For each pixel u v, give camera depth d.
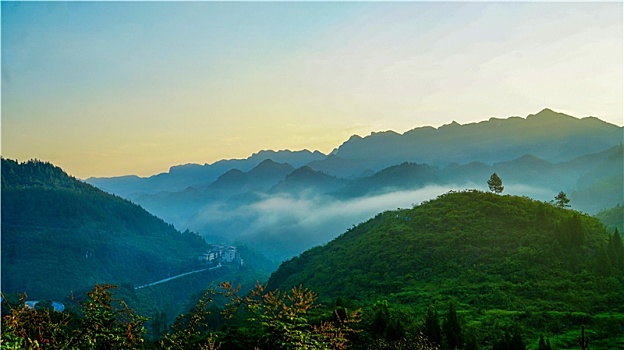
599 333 48.19
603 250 63.56
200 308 15.83
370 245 89.62
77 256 162.12
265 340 16.53
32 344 11.50
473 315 54.25
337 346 15.24
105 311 13.01
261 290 16.59
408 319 49.81
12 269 143.12
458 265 71.56
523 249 71.12
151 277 179.25
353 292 72.31
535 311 53.50
